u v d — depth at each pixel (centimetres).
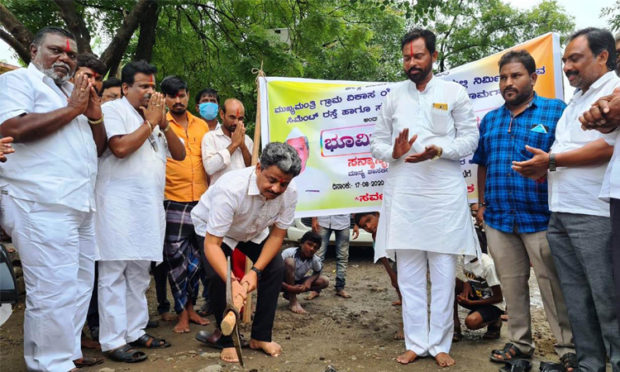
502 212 376
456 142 379
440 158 383
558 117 366
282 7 1009
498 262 381
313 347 418
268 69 976
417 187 383
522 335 378
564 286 329
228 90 1066
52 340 320
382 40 1862
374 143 414
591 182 307
